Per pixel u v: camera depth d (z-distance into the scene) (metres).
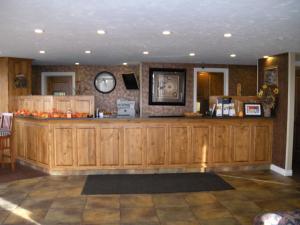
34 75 7.90
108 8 2.74
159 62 7.17
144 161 5.25
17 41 4.39
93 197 4.05
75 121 5.07
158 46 4.81
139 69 7.57
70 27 3.49
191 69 7.43
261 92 5.71
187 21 3.18
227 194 4.24
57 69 7.88
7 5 2.65
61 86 8.03
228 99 5.68
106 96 7.92
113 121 5.13
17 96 6.38
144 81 7.23
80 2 2.58
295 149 6.52
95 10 2.81
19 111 5.91
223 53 5.51
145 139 5.23
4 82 6.25
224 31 3.65
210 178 5.03
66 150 5.12
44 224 3.22
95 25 3.39
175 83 7.36
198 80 8.51
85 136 5.12
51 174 5.14
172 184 4.67
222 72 7.69
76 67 7.86
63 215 3.46
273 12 2.83
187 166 5.37
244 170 5.57
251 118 5.50
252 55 5.69
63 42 4.46
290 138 5.19
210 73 8.23
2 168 5.60
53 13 2.90
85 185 4.57
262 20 3.12
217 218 3.42
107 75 7.89
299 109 6.48
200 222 3.31
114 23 3.29
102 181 4.79
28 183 4.66
